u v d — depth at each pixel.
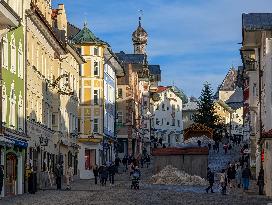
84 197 40.91
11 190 43.62
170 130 175.75
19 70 46.44
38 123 52.78
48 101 59.25
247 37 72.31
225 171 51.84
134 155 111.50
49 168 58.25
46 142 53.94
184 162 72.12
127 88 109.12
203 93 141.00
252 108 67.25
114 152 101.69
